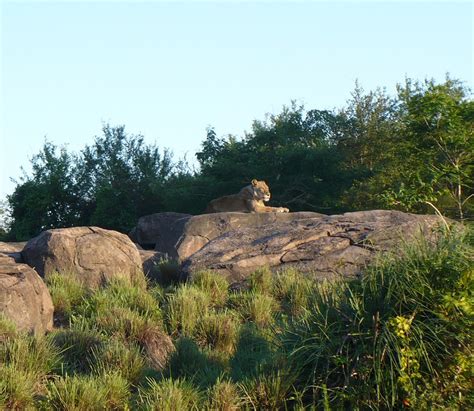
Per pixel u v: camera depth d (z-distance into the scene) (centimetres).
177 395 910
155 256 1864
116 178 4444
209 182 4094
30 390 952
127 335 1209
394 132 4362
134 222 4266
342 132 4631
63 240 1594
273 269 1644
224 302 1492
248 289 1573
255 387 932
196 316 1349
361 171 4034
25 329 1198
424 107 1884
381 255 1020
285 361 938
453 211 2848
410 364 852
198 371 1044
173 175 4606
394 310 894
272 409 903
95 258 1602
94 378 1002
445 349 870
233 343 1229
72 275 1550
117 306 1323
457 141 1817
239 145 4341
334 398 874
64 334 1127
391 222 1730
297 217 2241
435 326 877
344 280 994
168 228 2372
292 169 4050
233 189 4081
